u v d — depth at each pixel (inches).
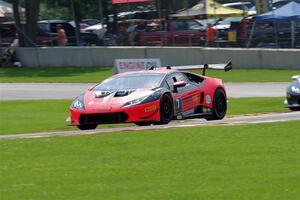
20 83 4325.8
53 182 1192.2
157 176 1219.2
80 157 1408.7
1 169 1309.1
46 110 2972.4
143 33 5167.3
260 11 5049.2
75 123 2006.6
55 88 3998.5
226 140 1572.3
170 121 2112.5
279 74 4185.5
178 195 1077.8
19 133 2127.2
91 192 1115.3
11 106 3149.6
